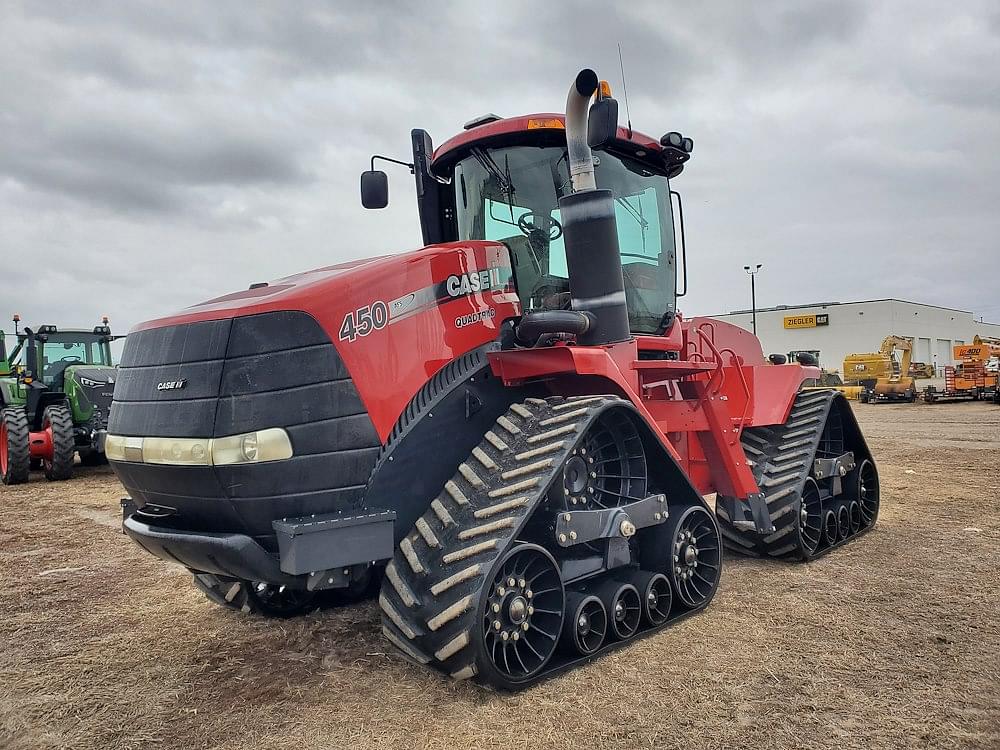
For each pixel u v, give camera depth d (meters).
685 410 4.76
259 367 3.02
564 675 3.27
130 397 3.40
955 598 4.31
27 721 3.00
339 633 3.97
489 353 3.63
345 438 3.08
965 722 2.81
